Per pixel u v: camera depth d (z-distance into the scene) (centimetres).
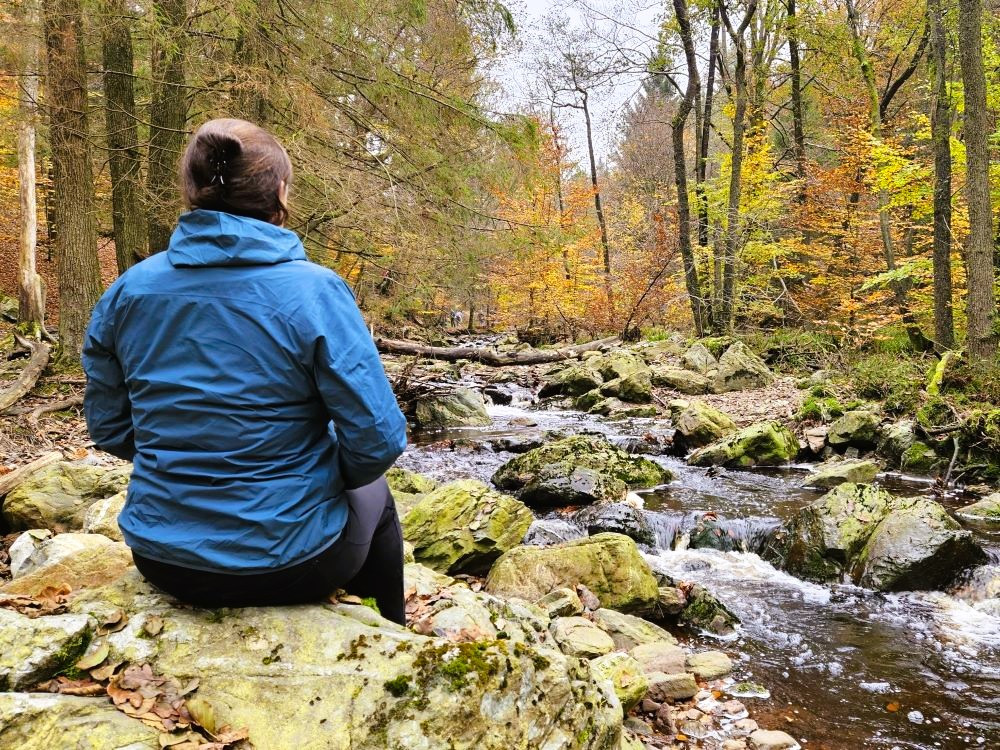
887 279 1422
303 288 165
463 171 1065
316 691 175
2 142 1408
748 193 1900
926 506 565
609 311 2375
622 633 425
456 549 517
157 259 171
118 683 175
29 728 160
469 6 1095
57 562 269
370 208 1019
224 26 873
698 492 774
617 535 507
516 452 988
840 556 563
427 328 2731
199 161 168
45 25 902
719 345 1628
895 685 396
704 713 360
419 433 1165
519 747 184
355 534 191
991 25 1339
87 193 1014
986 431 801
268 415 164
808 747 334
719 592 541
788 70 2069
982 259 989
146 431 168
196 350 162
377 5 945
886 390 1068
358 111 1046
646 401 1355
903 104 2100
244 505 164
